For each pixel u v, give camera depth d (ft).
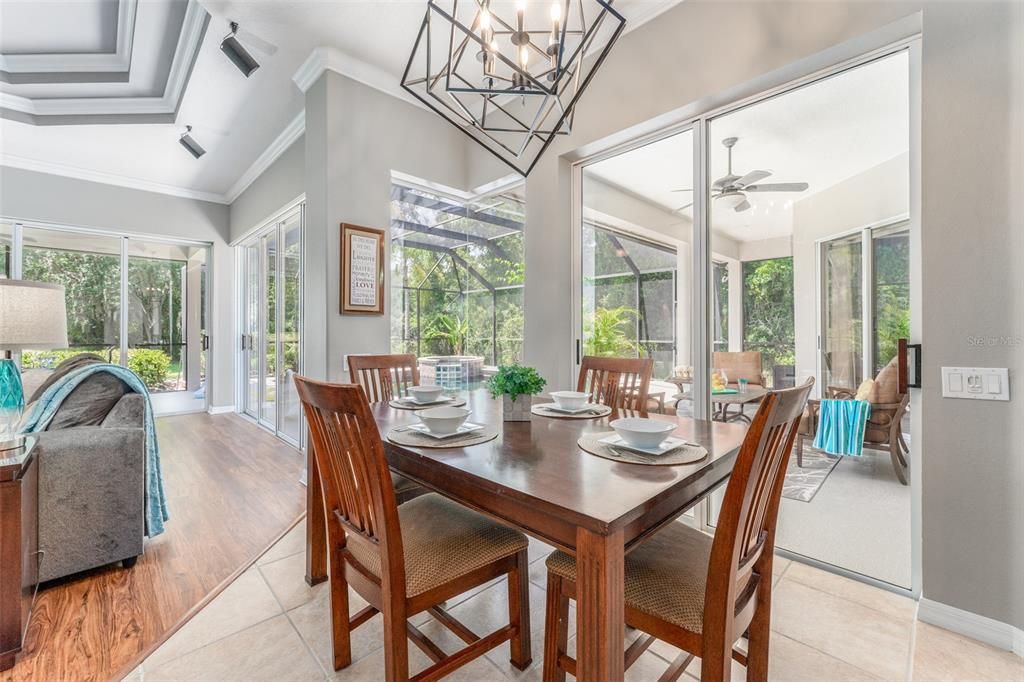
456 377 13.83
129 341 17.83
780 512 7.67
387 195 11.15
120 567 7.05
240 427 16.56
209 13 8.67
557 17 5.30
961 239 5.48
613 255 10.03
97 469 6.74
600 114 9.36
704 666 3.43
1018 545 5.15
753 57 7.25
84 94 11.81
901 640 5.42
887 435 6.64
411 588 4.00
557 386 10.48
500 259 12.96
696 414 8.60
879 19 6.10
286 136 13.52
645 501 3.30
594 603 3.10
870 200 6.73
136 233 17.44
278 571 6.98
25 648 5.25
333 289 10.16
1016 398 5.15
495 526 4.82
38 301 6.42
